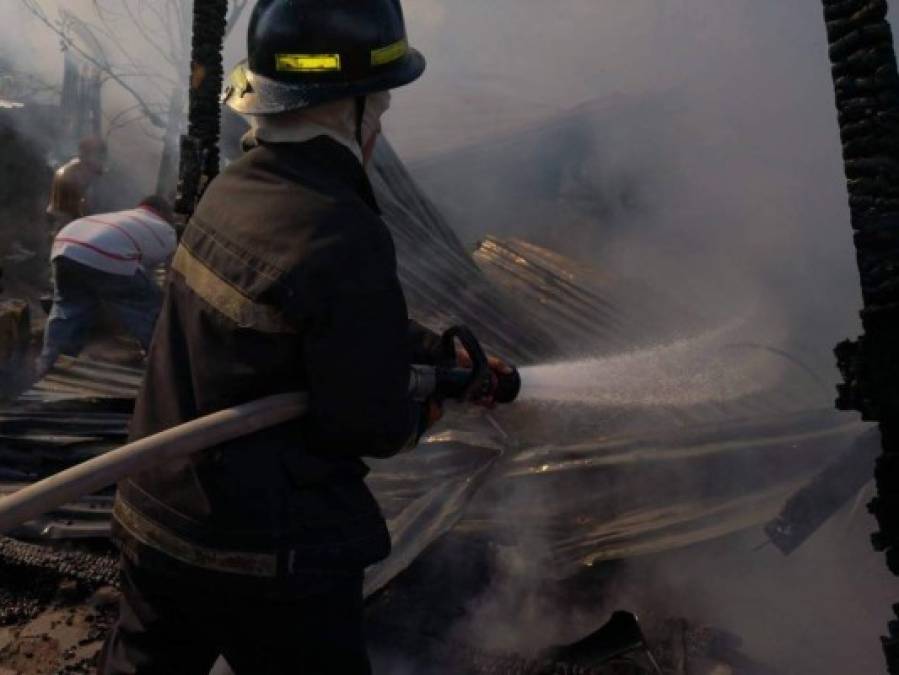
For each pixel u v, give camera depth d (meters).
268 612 1.65
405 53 1.77
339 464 1.65
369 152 1.79
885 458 1.84
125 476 1.56
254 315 1.57
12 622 2.78
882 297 1.80
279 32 1.66
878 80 1.78
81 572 2.89
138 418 1.77
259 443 1.60
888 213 1.79
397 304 1.59
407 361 1.61
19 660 2.61
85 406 3.75
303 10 1.65
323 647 1.67
